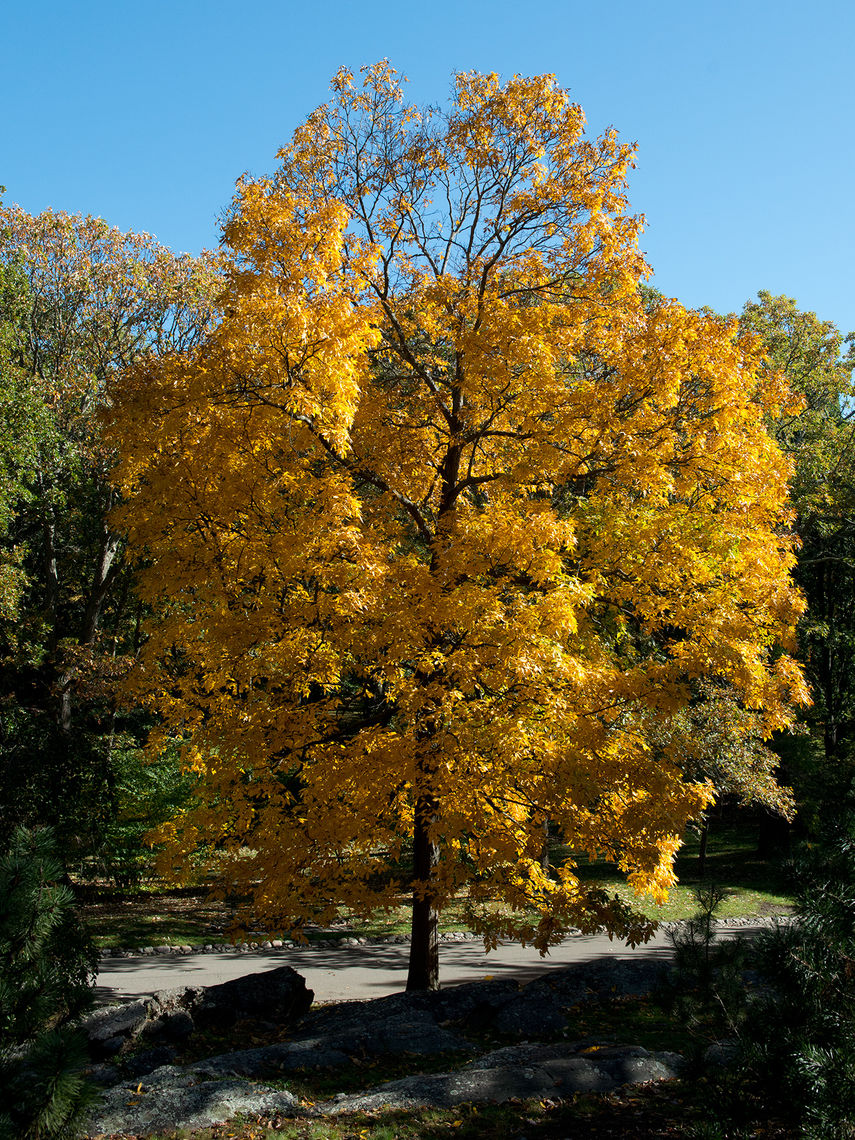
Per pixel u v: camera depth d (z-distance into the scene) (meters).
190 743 9.82
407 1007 8.93
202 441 9.05
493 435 10.80
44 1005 4.25
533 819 8.70
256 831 9.36
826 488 23.97
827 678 28.27
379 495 11.23
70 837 17.19
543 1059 6.89
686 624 8.90
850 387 28.48
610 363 9.68
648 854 8.51
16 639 21.12
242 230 8.99
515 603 8.38
